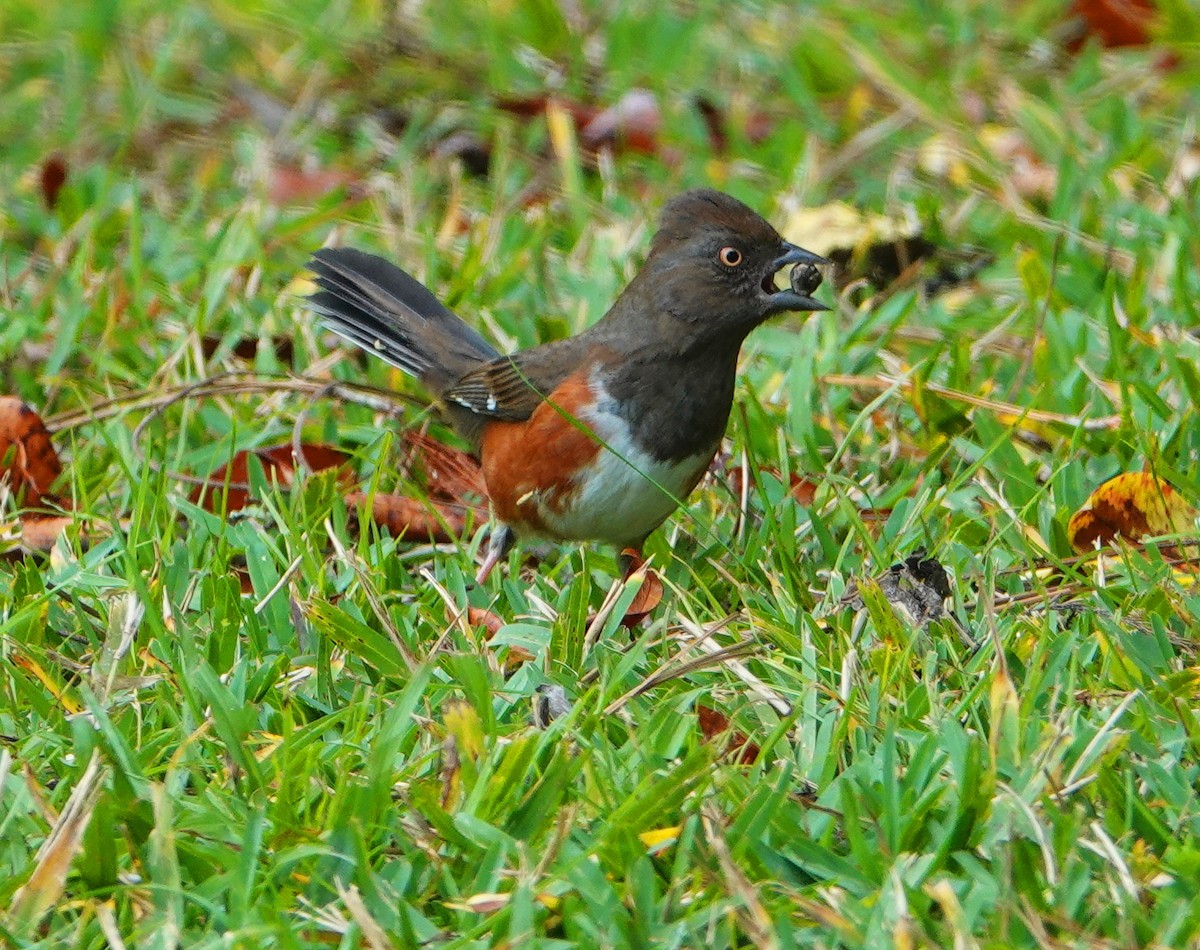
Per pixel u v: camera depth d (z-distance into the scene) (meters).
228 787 6.89
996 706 6.87
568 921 6.05
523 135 14.67
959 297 12.16
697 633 8.10
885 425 10.59
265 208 13.51
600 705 7.34
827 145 14.47
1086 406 10.38
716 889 6.13
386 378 11.45
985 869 6.23
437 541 9.95
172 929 5.94
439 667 7.89
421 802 6.57
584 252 12.87
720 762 6.98
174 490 9.86
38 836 6.64
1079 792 6.55
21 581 8.65
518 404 9.54
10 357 11.52
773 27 15.85
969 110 14.77
